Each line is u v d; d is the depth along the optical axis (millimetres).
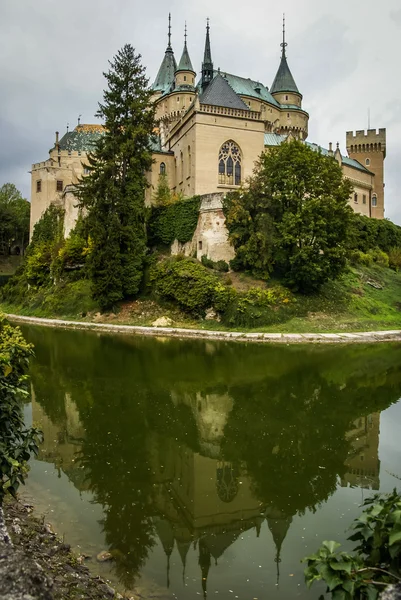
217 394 18422
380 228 65312
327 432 14188
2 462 7102
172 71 84188
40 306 49938
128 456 12180
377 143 93125
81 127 83688
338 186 42656
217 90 57000
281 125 85375
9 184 98188
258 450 12750
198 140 53938
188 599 6770
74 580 6824
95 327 39906
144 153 45562
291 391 18984
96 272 42969
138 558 7762
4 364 7891
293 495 10180
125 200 44094
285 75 87562
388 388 19484
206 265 45812
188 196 56031
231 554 7973
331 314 39938
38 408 16328
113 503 9656
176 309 41875
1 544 5395
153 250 52062
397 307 45094
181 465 11680
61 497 9859
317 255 40625
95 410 16141
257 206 42875
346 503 9797
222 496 10062
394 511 5945
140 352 28109
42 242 63906
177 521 9016
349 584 5328
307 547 8203
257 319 37656
